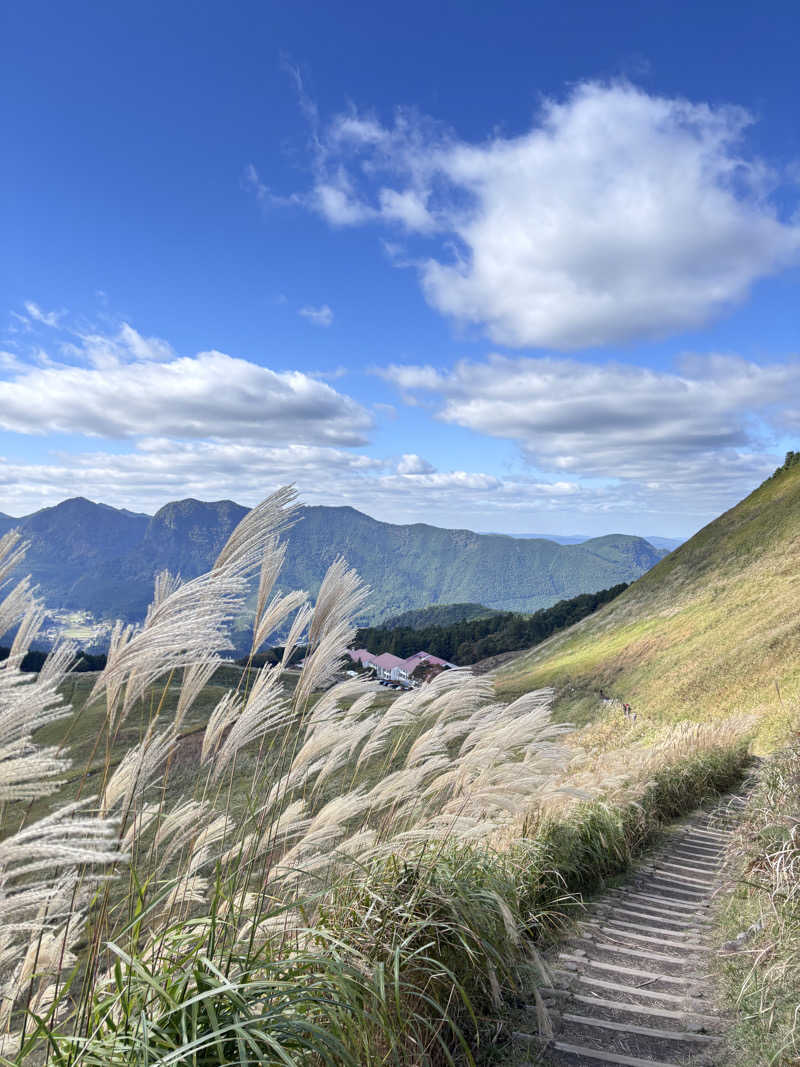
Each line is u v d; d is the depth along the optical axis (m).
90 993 1.84
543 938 4.34
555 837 5.41
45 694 1.08
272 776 2.50
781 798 5.00
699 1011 3.33
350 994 2.28
